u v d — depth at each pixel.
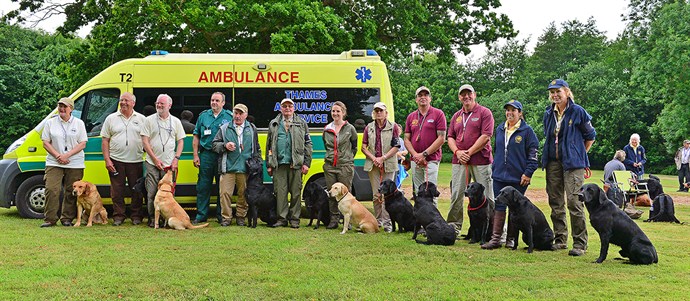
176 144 9.56
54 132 8.80
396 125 9.15
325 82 10.21
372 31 20.78
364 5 22.12
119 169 9.17
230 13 17.98
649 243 6.51
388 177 9.06
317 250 7.13
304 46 17.72
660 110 47.56
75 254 6.72
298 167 9.14
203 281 5.51
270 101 10.12
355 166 10.12
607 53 62.53
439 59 24.61
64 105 8.83
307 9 18.19
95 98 10.03
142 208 9.92
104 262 6.31
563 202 7.51
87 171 9.88
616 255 7.14
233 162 9.15
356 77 10.29
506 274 5.96
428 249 7.29
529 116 52.28
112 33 19.36
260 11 17.56
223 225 9.20
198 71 10.06
